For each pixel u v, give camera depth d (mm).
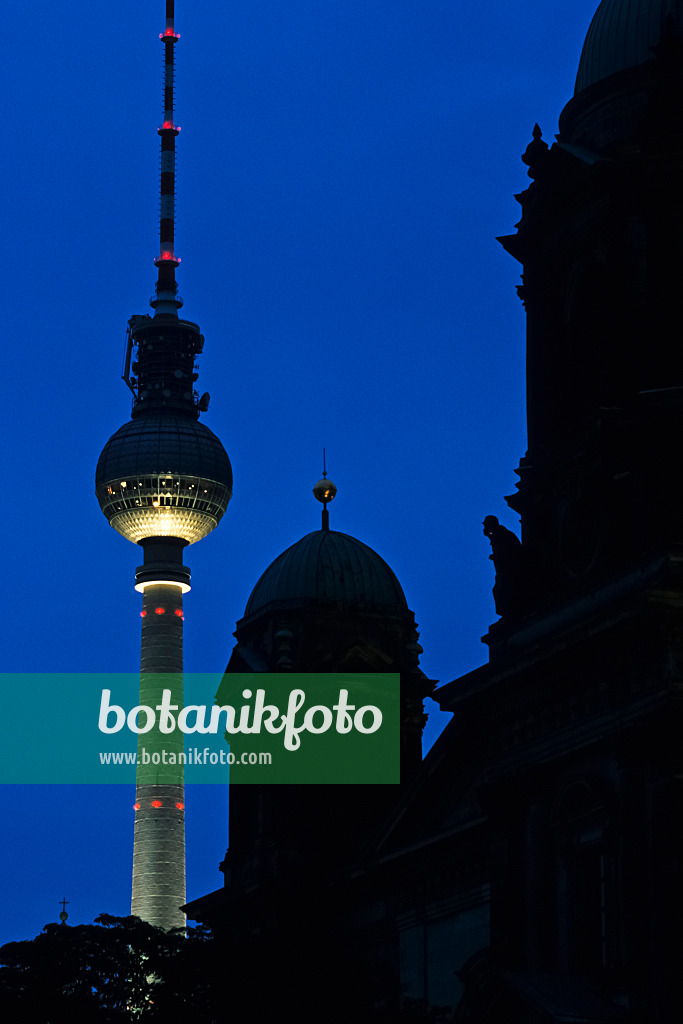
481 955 107000
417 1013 106188
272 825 133250
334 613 139375
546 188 98688
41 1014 112562
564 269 98125
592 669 88125
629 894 82938
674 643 84000
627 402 90000
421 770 115625
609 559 89000
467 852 111125
